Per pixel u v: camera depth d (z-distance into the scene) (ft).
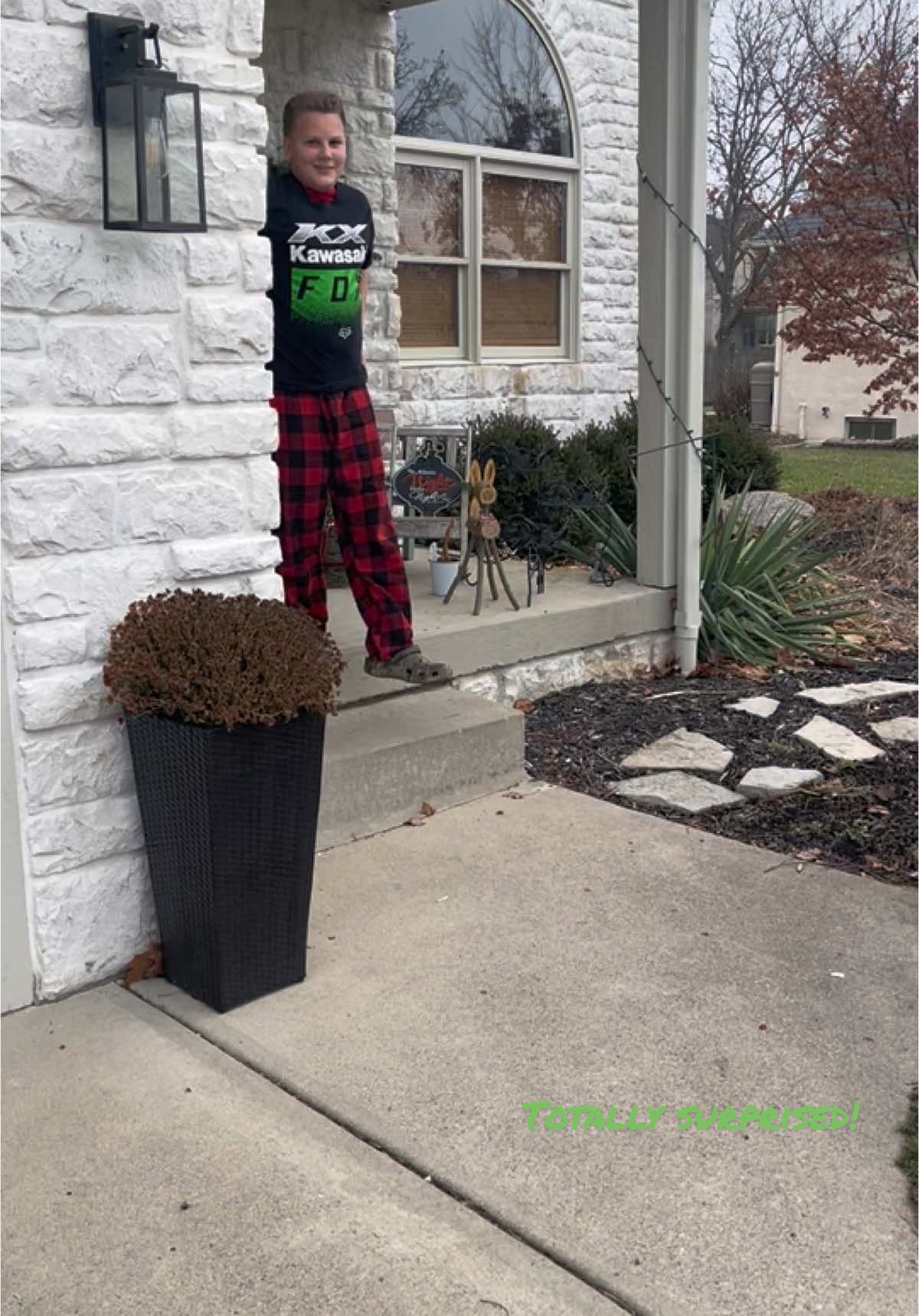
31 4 9.21
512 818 14.17
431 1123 8.72
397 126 26.27
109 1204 7.95
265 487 11.26
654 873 12.73
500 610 17.95
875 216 30.73
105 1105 8.98
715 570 20.58
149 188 9.53
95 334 9.94
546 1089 9.09
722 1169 8.23
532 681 18.01
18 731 10.00
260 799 9.98
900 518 28.66
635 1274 7.34
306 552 13.82
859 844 13.43
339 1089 9.11
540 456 22.63
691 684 19.12
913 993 10.41
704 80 18.03
